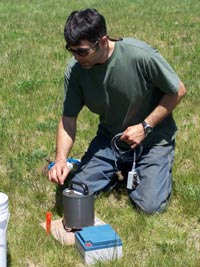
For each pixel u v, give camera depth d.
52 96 8.70
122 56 4.82
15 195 5.39
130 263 4.14
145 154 5.26
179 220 4.93
